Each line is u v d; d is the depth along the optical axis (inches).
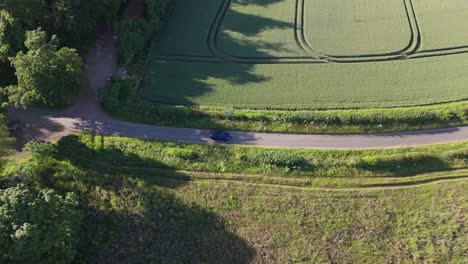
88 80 3225.9
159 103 3149.6
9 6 2960.1
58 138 2866.6
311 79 3314.5
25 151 2719.0
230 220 2556.6
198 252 2442.2
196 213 2578.7
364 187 2682.1
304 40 3627.0
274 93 3216.0
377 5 3927.2
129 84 3189.0
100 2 3287.4
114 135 2923.2
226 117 3009.4
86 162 2783.0
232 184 2709.2
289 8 3944.4
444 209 2564.0
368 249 2437.3
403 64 3398.1
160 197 2640.3
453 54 3452.3
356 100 3137.3
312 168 2746.1
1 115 2645.2
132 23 3430.1
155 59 3499.0
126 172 2748.5
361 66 3398.1
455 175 2706.7
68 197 2362.2
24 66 2711.6
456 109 2979.8
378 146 2864.2
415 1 3937.0
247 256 2422.5
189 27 3774.6
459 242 2439.7
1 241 1977.1
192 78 3346.5
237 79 3334.2
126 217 2564.0
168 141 2888.8
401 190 2652.6
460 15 3764.8
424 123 2955.2
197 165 2780.5
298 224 2534.5
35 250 2068.2
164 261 2413.9
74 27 3216.0
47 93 2839.6
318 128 2947.8
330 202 2615.7
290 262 2404.0
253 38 3663.9
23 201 2106.3
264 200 2632.9
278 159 2758.4
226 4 4005.9
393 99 3129.9
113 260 2422.5
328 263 2394.2
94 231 2518.5
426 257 2397.9
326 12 3885.3
